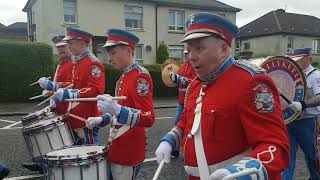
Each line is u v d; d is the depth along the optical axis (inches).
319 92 169.6
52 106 192.5
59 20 880.9
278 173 70.7
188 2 1083.3
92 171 117.3
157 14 1022.4
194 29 77.8
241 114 75.3
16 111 487.2
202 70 80.0
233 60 80.3
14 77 571.8
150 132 344.5
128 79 128.0
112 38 131.6
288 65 152.4
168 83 293.9
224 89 77.8
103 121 140.0
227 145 77.4
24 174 212.8
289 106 151.4
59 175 115.9
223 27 77.6
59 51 223.6
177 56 1059.3
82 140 182.7
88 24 917.2
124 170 131.1
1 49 562.9
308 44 1533.0
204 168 79.4
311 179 178.9
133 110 117.3
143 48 1005.8
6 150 268.7
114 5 948.6
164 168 225.3
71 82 192.1
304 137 170.1
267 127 72.6
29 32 1146.0
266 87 74.5
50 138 161.3
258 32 1553.9
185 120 94.3
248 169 66.1
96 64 179.2
